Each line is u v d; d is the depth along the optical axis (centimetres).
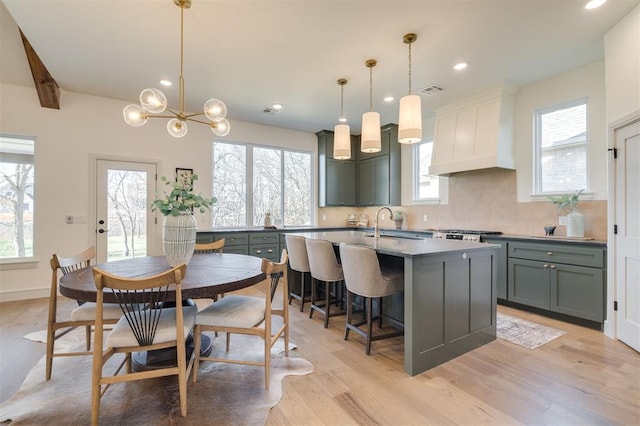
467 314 246
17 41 330
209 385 197
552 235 348
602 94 322
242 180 541
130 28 260
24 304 358
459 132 419
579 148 346
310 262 310
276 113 490
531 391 190
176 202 217
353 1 227
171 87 386
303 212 609
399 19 248
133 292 163
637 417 165
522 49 297
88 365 221
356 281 246
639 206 239
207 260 258
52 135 392
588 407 174
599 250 281
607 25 257
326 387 195
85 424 161
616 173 262
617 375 207
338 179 608
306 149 605
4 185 380
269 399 182
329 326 302
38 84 359
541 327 296
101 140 420
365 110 473
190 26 257
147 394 186
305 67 331
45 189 388
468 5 231
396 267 286
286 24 254
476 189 443
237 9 234
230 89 392
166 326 174
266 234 509
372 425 160
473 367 221
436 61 319
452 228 475
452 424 161
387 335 250
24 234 389
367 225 633
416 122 262
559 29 263
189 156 485
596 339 267
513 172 400
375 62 319
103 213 422
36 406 175
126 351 165
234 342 262
